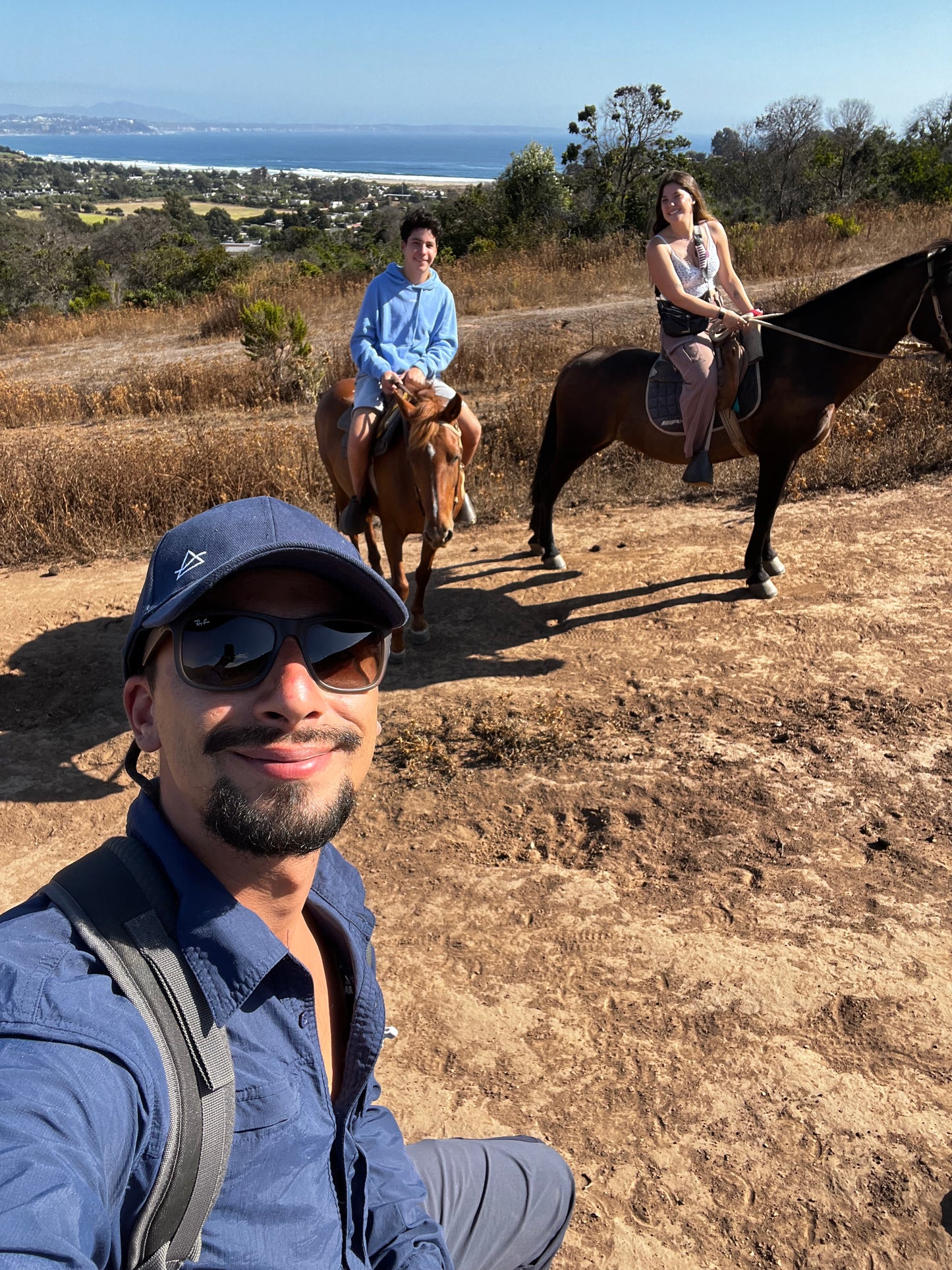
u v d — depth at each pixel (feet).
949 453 19.95
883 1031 8.08
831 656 13.51
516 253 53.21
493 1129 7.54
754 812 10.59
